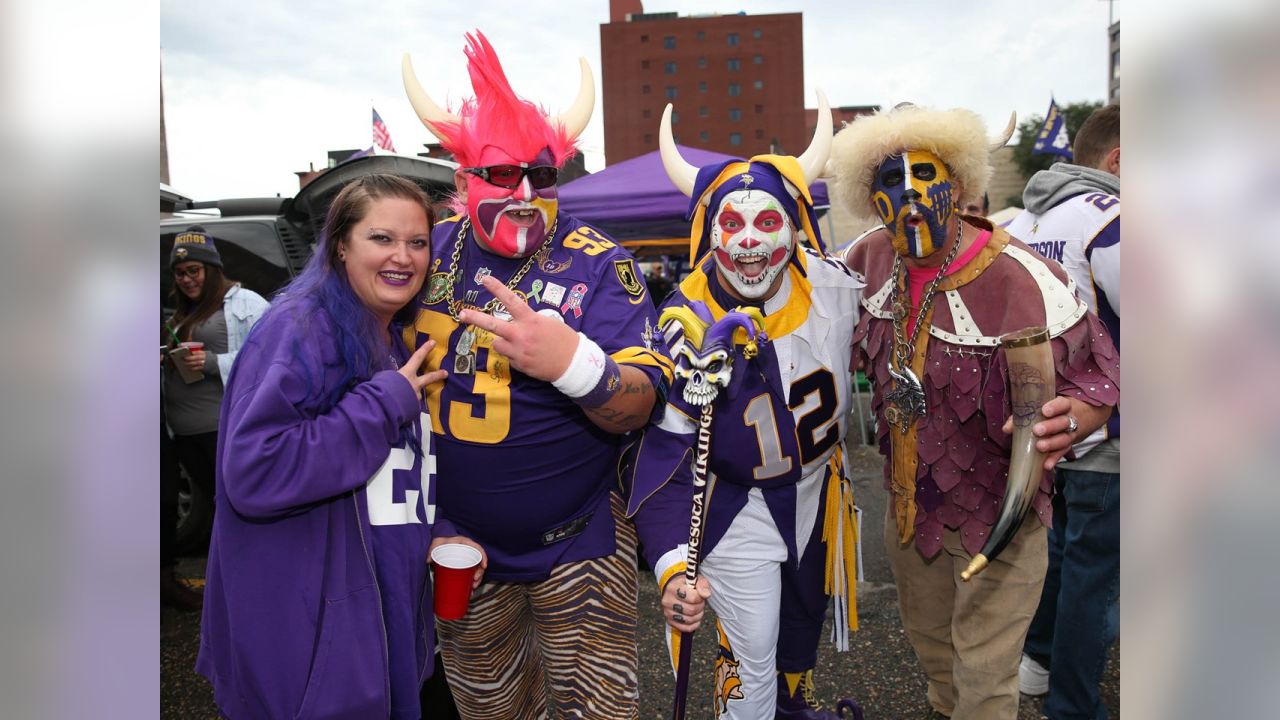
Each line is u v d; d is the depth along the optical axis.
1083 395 1.87
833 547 2.22
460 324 1.86
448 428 1.85
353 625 1.50
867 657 3.22
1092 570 2.33
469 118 1.85
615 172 6.31
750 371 2.06
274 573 1.47
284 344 1.50
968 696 2.08
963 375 2.02
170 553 3.96
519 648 2.11
